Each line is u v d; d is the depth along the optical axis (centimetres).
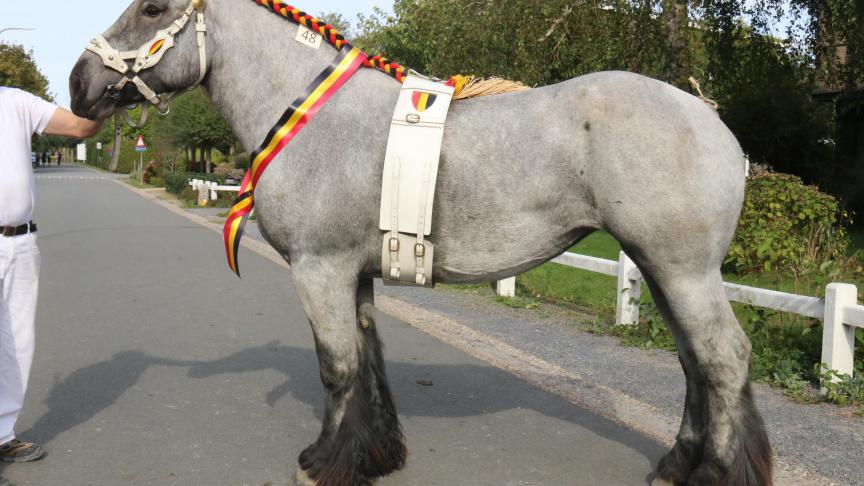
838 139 1744
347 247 331
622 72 320
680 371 562
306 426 447
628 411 472
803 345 605
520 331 699
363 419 350
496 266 329
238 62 351
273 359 596
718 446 304
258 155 338
